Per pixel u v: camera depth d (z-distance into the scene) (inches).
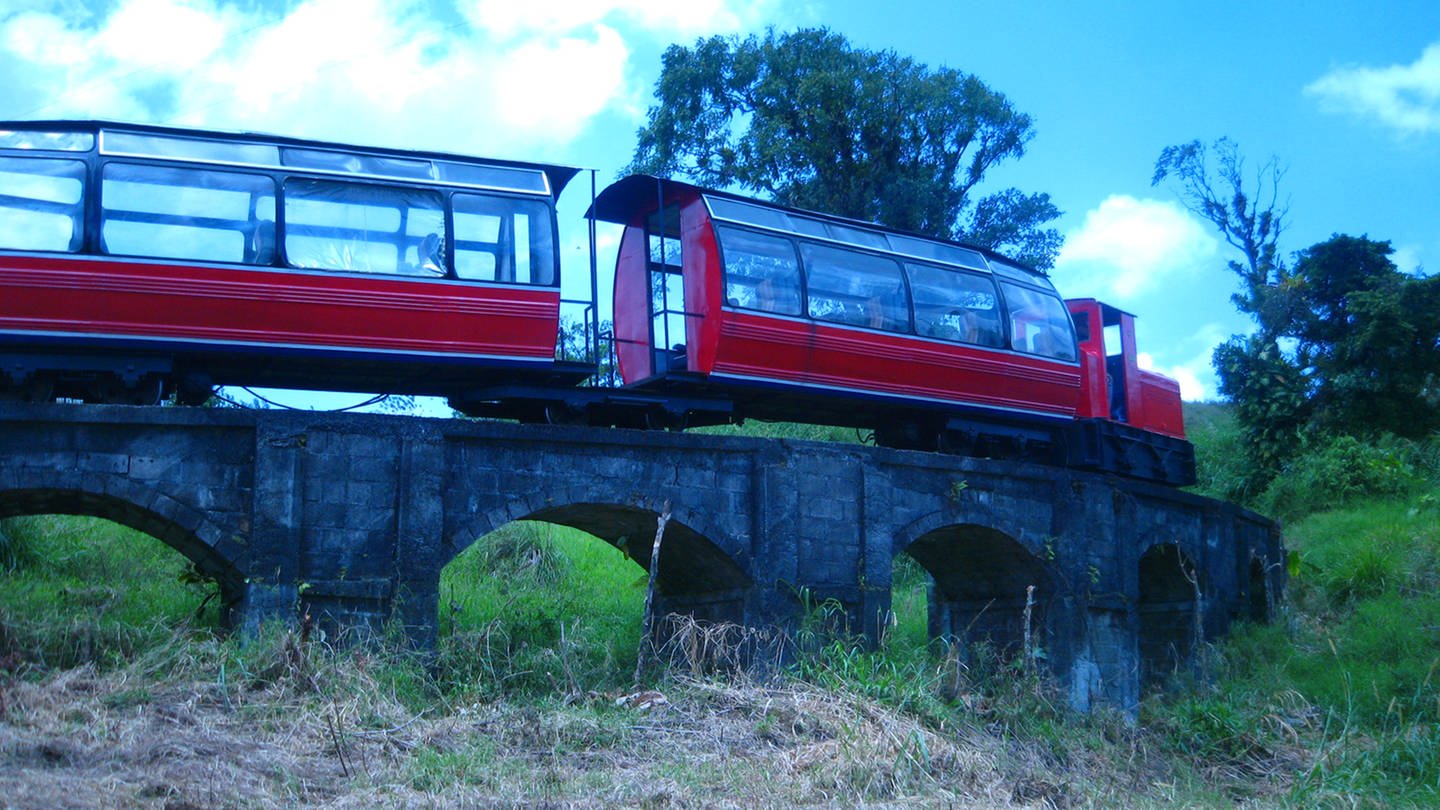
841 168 1149.1
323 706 417.7
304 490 475.8
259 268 496.1
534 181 556.4
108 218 479.5
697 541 559.8
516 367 536.7
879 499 592.7
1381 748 539.8
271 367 521.7
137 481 456.8
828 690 503.5
